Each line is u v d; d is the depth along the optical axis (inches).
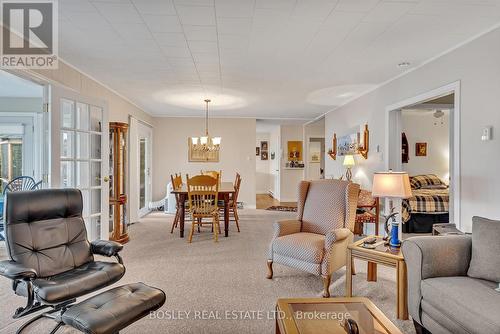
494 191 105.6
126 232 176.9
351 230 116.6
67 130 130.6
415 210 198.8
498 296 64.9
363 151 199.2
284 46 124.9
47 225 88.8
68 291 71.6
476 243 78.0
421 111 263.0
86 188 141.3
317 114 289.1
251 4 92.4
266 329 81.3
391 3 91.7
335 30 110.2
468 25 105.5
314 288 107.8
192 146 302.8
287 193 366.3
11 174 230.2
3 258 142.4
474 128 113.8
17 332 78.4
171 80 175.5
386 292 104.3
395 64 145.6
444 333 68.3
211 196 181.2
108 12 97.0
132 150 229.8
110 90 198.1
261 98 220.8
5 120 222.1
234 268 127.8
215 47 126.3
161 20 102.7
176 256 144.2
